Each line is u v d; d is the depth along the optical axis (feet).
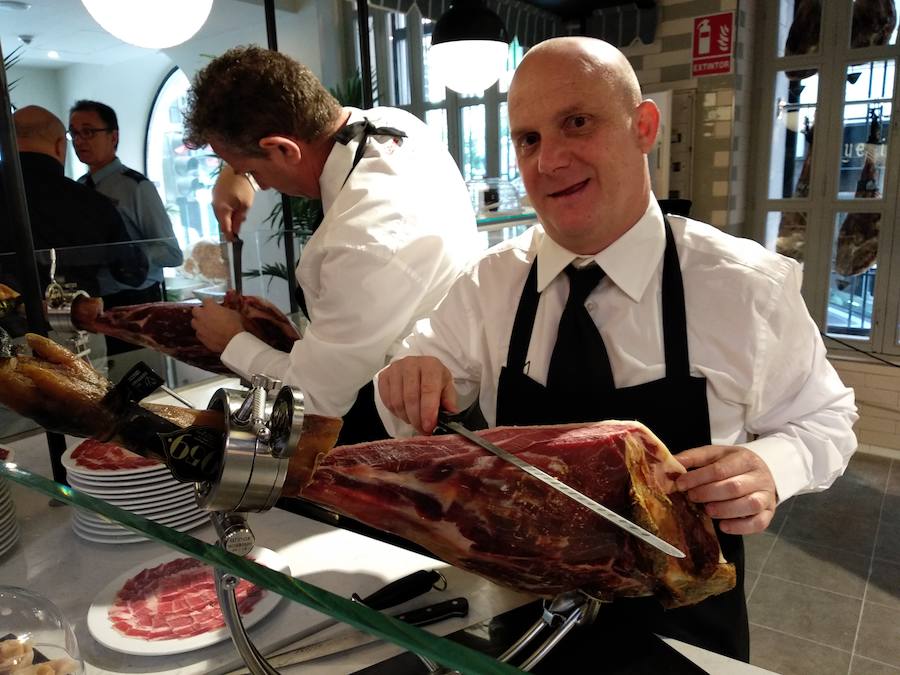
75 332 4.21
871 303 11.85
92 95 19.22
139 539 2.72
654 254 3.33
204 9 3.98
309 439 1.81
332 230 4.05
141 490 2.70
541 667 2.10
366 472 1.97
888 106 11.12
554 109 3.02
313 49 14.93
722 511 2.24
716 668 2.27
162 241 4.65
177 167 18.39
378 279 3.94
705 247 3.41
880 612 7.57
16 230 3.49
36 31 14.79
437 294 4.42
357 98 13.96
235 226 5.45
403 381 2.93
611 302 3.38
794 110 12.04
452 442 2.18
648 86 12.33
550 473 2.08
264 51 4.12
